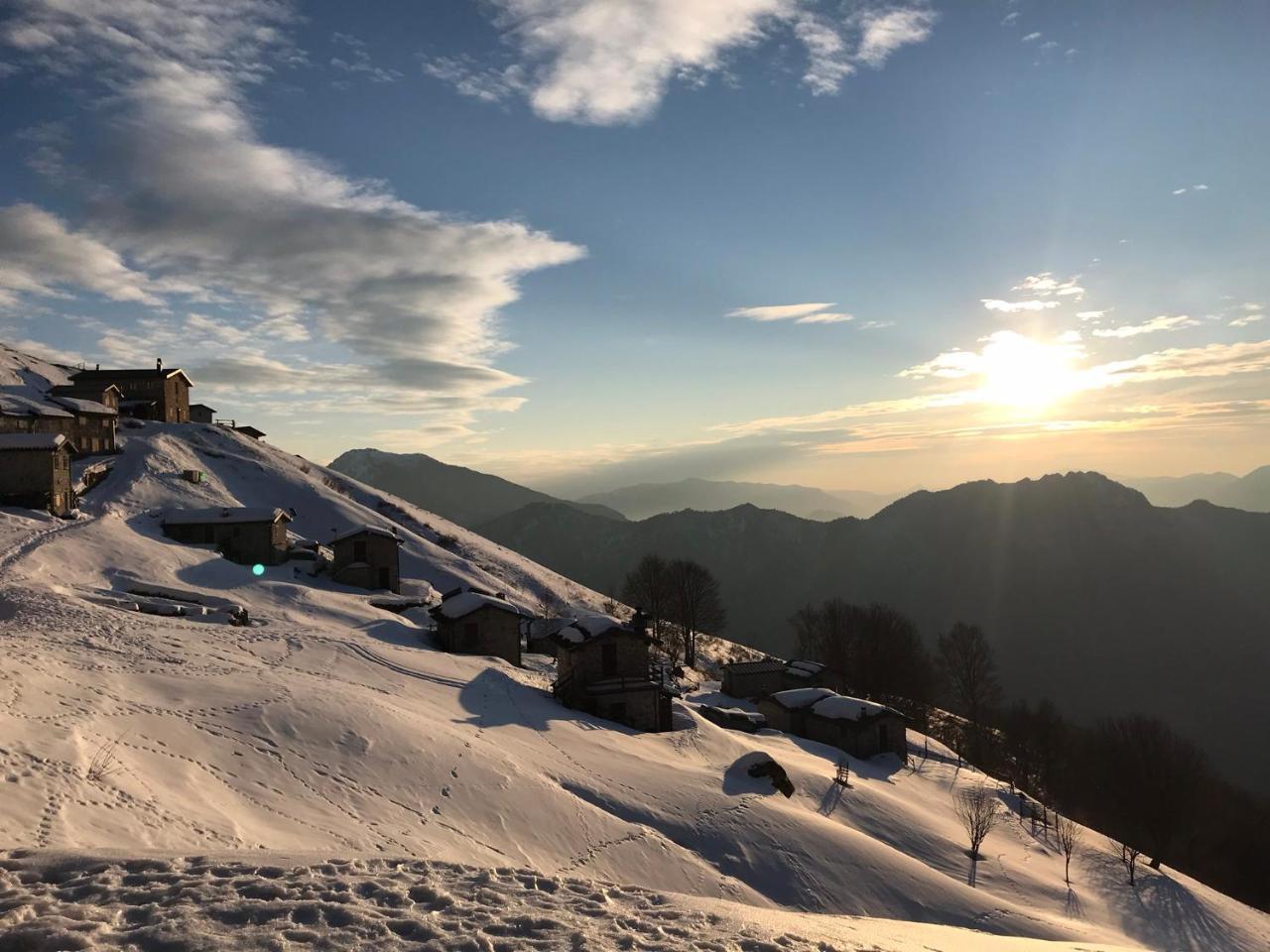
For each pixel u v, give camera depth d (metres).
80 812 17.77
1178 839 72.94
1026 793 69.00
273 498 111.38
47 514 73.31
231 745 28.33
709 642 128.12
